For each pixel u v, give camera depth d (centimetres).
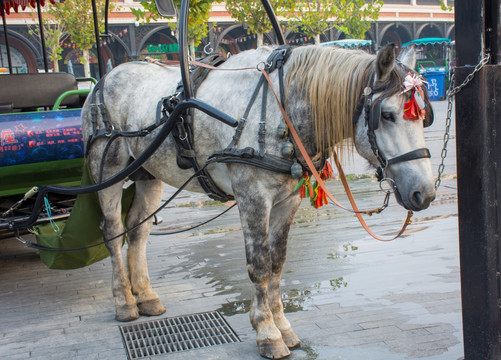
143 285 445
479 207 271
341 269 518
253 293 352
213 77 366
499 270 274
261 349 352
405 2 3466
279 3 1691
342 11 2527
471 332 288
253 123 328
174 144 374
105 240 437
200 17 794
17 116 499
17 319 439
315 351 360
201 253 595
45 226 498
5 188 505
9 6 738
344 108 304
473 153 270
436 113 1845
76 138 518
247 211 332
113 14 2748
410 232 625
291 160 322
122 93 422
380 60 277
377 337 376
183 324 418
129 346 385
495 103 264
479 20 258
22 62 2691
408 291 457
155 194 452
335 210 740
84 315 444
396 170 285
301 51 330
